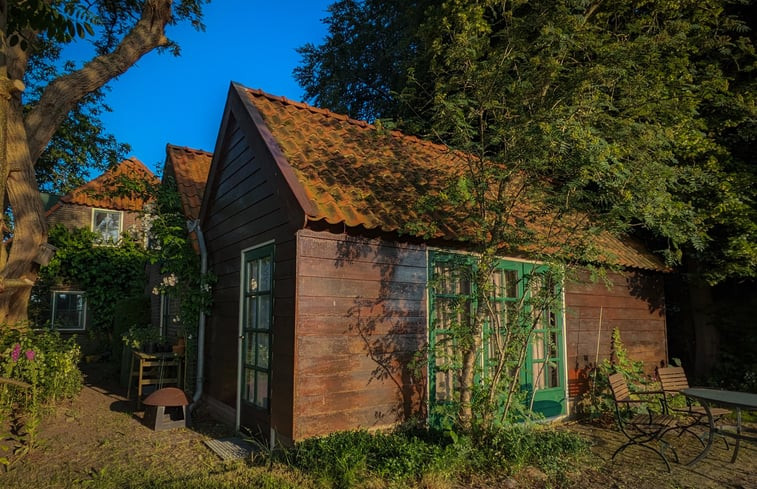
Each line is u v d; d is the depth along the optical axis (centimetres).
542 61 594
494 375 559
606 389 818
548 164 554
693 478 539
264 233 651
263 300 650
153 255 905
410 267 639
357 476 456
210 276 839
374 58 1814
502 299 721
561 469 531
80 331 1714
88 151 1558
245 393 684
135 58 980
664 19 843
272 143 656
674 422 596
